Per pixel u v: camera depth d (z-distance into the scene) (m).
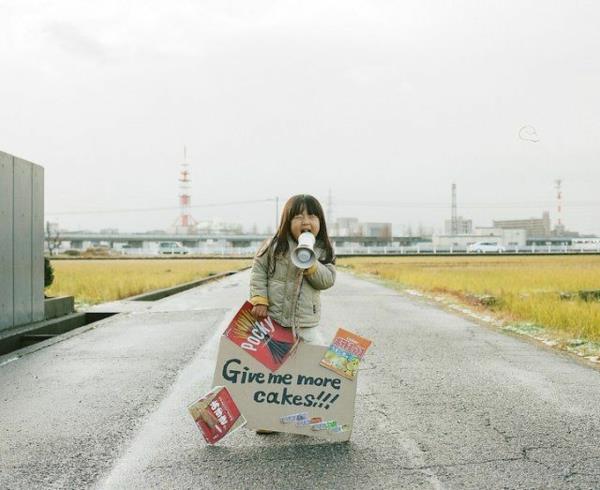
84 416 4.46
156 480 3.22
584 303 11.47
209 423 3.72
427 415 4.45
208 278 25.27
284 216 3.66
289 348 3.71
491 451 3.65
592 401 4.86
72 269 30.41
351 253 76.06
